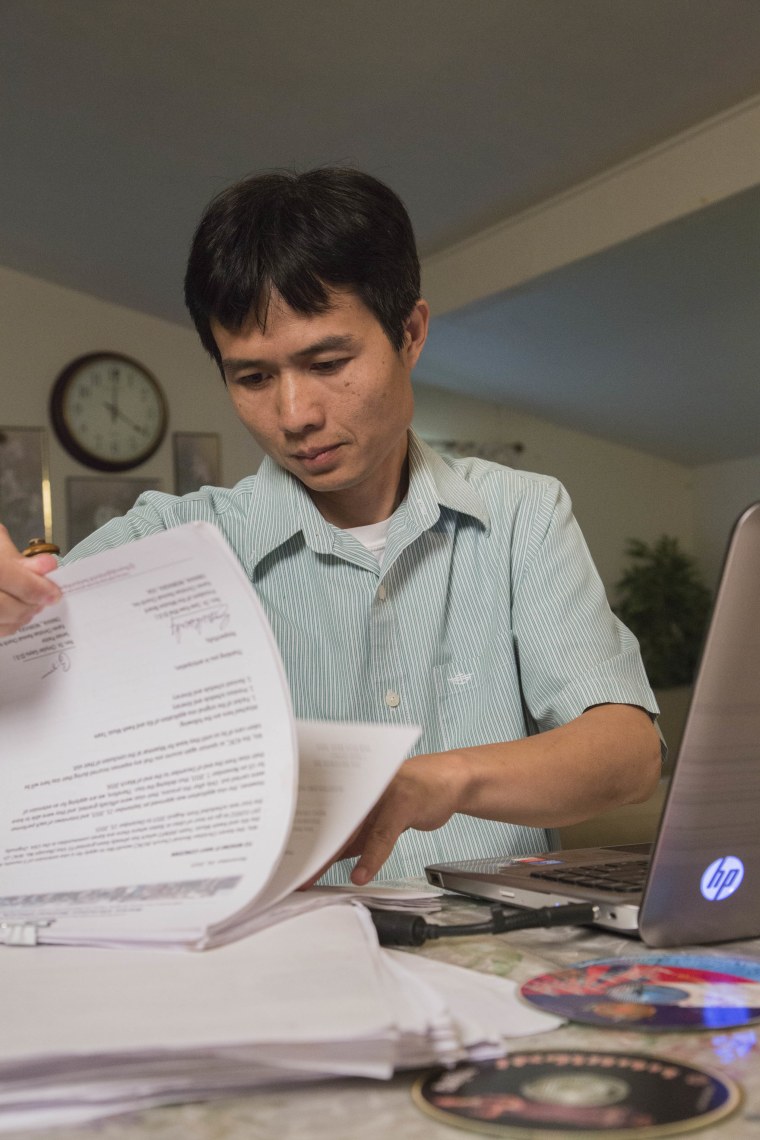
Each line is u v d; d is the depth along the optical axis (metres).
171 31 4.14
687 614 9.27
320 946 0.59
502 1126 0.40
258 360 1.04
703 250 5.45
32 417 6.81
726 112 4.54
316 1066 0.44
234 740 0.64
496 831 1.23
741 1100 0.41
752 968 0.60
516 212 5.62
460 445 8.79
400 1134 0.40
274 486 1.31
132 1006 0.49
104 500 6.92
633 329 6.73
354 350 1.04
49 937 0.63
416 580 1.29
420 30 3.96
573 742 0.97
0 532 0.73
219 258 1.02
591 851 0.96
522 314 6.71
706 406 8.16
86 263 6.48
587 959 0.64
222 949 0.60
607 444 9.53
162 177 5.28
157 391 7.03
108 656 0.67
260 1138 0.40
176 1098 0.44
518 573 1.29
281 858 0.64
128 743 0.68
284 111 4.63
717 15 3.86
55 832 0.71
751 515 0.58
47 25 4.19
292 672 1.28
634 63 4.16
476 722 1.27
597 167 5.09
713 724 0.62
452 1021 0.48
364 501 1.28
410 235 1.09
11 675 0.71
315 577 1.29
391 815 0.81
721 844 0.65
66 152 5.16
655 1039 0.49
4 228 6.17
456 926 0.68
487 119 4.62
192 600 0.63
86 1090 0.43
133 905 0.64
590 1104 0.42
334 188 1.02
